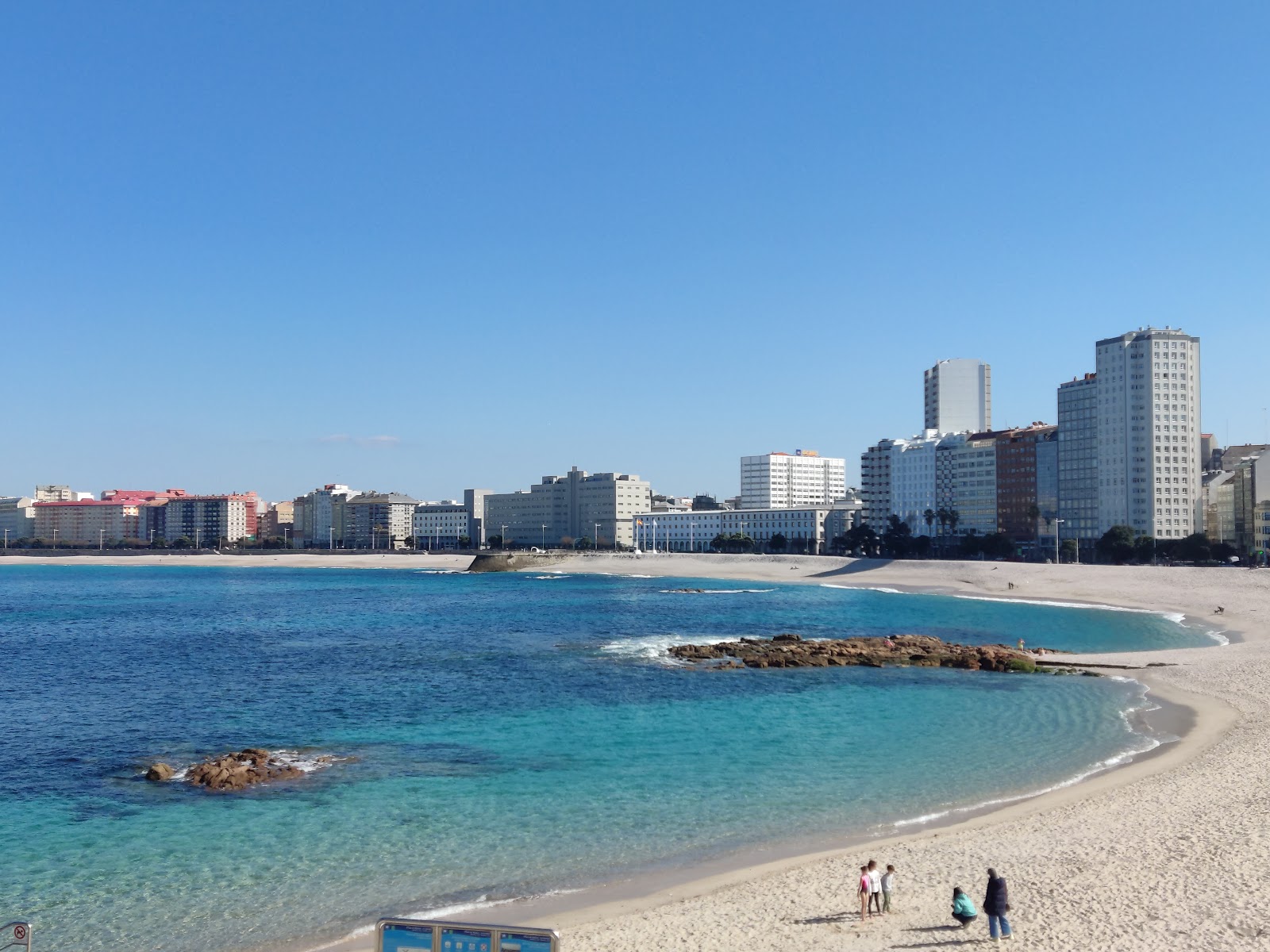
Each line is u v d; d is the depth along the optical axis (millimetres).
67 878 36438
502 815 43594
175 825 42688
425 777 50219
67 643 113062
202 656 100125
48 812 44844
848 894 31859
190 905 33688
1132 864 33281
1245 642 102000
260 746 58188
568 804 45062
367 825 42312
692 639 112625
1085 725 60344
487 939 20547
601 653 99562
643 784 48562
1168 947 26562
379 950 21156
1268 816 38188
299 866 37406
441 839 40281
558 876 35656
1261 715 60000
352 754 55781
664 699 73188
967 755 53469
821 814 42875
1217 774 45906
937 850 36406
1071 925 28344
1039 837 37219
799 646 98062
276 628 129500
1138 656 89500
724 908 31203
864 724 63125
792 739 58719
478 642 110750
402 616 146500
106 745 58844
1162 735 56156
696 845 38969
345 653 101375
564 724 63906
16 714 68562
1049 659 90188
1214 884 31094
